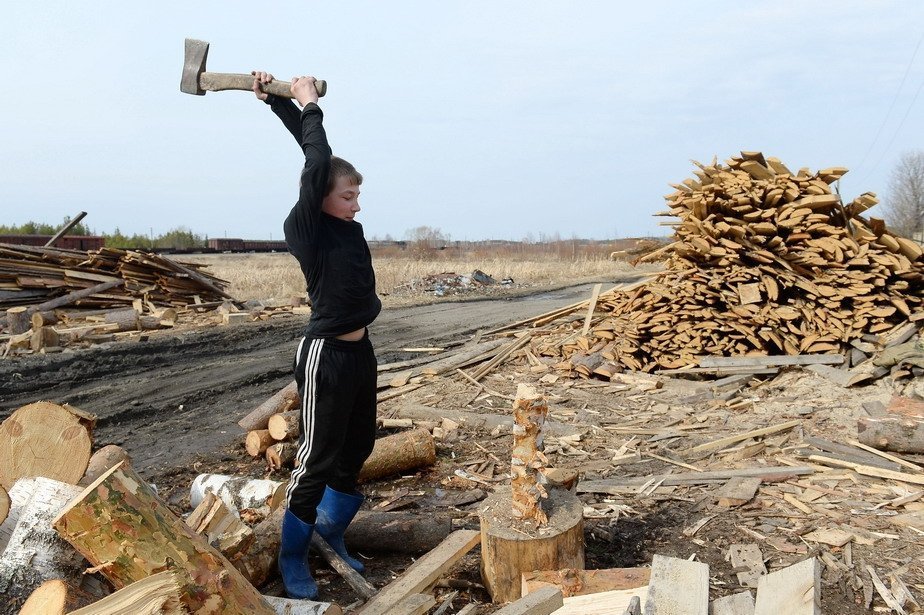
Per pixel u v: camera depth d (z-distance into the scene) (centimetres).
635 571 331
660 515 471
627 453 610
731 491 495
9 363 1027
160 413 794
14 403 826
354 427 371
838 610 345
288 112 366
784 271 828
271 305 1862
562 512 374
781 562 397
